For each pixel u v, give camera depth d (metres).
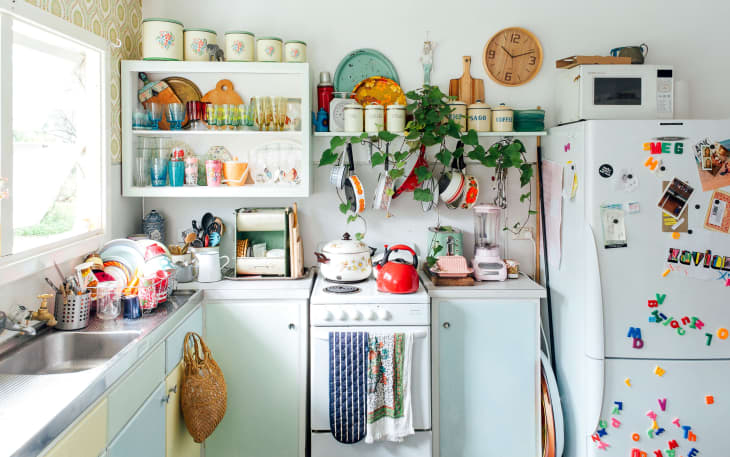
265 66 2.64
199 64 2.63
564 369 2.65
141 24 2.84
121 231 2.64
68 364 1.93
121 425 1.68
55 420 1.30
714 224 2.36
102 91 2.40
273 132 2.67
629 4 2.91
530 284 2.66
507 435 2.59
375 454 2.47
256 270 2.73
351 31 2.90
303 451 2.56
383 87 2.90
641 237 2.37
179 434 2.22
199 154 2.84
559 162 2.68
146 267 2.27
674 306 2.38
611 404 2.40
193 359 2.28
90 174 2.39
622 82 2.55
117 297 2.09
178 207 2.92
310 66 2.90
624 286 2.38
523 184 2.83
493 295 2.55
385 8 2.90
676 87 2.61
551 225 2.78
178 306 2.25
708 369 2.39
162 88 2.75
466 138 2.70
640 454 2.41
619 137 2.36
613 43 2.92
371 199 2.94
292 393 2.55
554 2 2.91
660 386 2.39
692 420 2.40
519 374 2.58
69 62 2.26
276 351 2.54
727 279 2.37
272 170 2.82
